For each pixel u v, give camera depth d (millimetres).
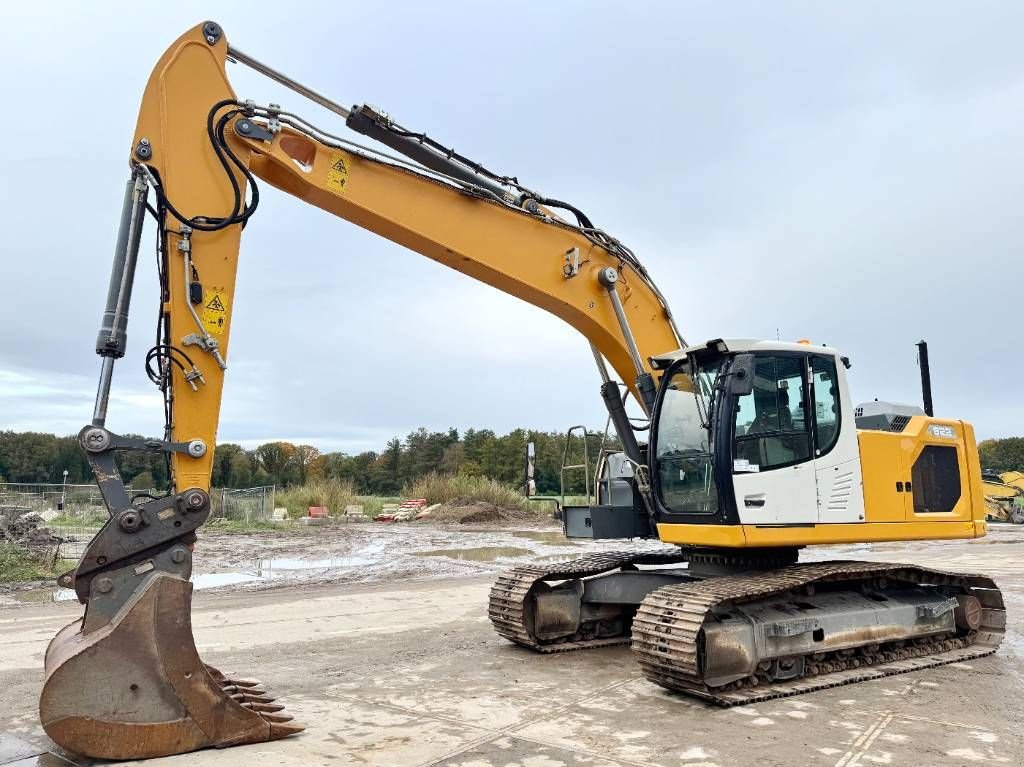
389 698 5742
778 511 6398
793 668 6273
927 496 7594
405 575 13500
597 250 7176
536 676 6469
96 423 4578
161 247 5086
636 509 7266
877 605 6973
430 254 6516
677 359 6812
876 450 7152
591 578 8000
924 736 4891
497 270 6625
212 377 5070
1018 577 13180
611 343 7230
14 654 7355
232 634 8328
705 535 6375
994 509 30078
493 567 14531
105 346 4723
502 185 6816
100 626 4309
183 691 4383
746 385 6125
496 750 4559
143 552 4438
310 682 6238
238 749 4488
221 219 5203
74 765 4348
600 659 7141
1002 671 6777
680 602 5906
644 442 7453
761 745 4695
